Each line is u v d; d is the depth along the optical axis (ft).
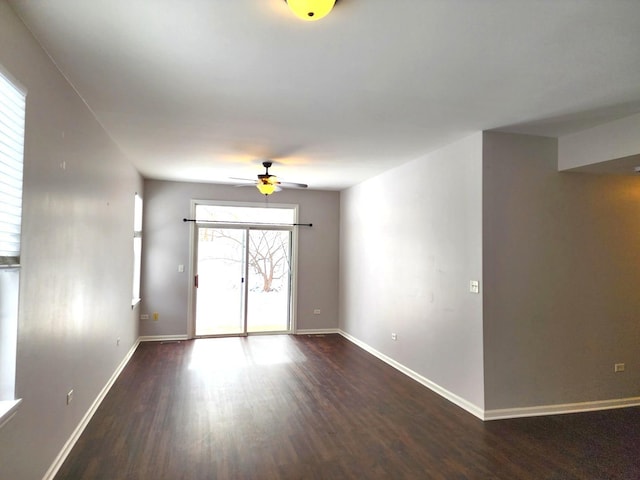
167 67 8.14
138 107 10.42
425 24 6.50
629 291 13.33
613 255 13.21
